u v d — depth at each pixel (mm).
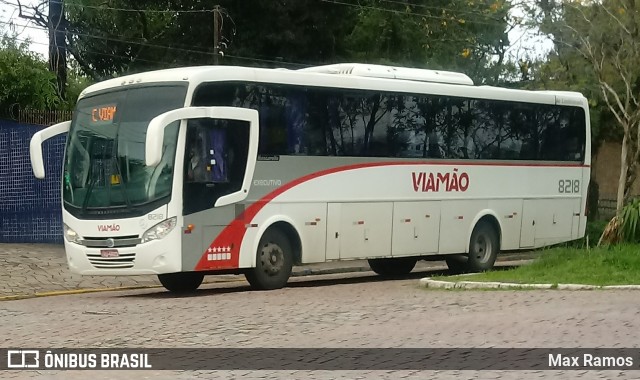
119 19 45469
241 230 19344
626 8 32625
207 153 18781
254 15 39312
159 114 18672
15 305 17750
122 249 18609
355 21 42844
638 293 16047
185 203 18484
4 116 28547
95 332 13406
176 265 18359
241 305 16500
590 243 29766
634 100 33750
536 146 25594
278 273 20078
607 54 34250
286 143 20188
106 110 19359
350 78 21500
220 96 19062
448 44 45250
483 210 24266
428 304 15594
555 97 26062
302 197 20453
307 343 11961
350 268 27531
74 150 19594
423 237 22922
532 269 19938
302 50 39750
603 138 45406
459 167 23734
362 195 21609
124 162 18812
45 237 27938
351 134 21453
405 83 22625
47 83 29406
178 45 41500
